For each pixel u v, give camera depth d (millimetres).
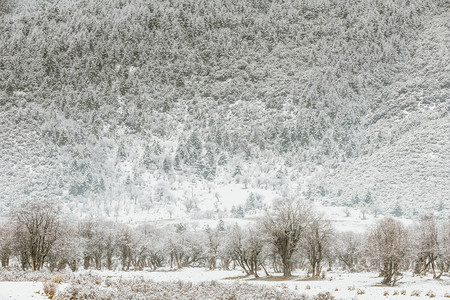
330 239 73562
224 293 27141
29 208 58875
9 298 20438
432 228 70125
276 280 65188
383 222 60375
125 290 25328
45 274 37719
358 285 54594
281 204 71312
